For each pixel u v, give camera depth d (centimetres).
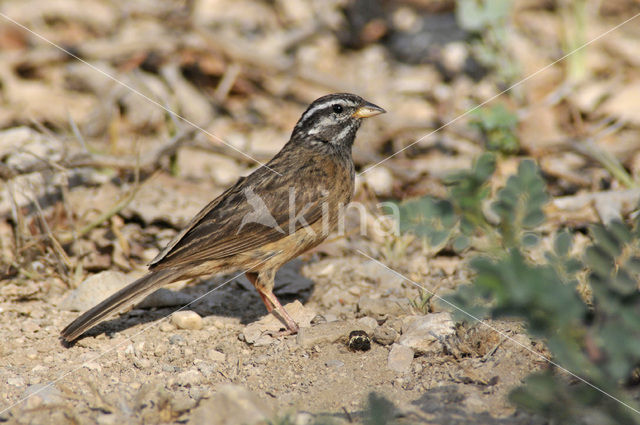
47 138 1335
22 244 1081
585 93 1563
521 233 845
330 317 968
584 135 1448
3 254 1075
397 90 1652
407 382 796
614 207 1143
